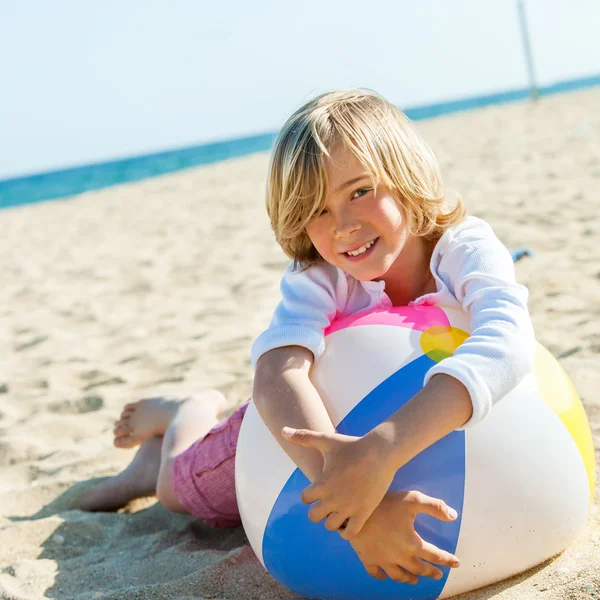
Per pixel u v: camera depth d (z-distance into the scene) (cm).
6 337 473
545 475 146
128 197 1500
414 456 139
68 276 673
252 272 557
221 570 171
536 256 450
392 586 144
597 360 279
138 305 515
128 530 213
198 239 774
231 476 189
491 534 142
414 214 162
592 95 2331
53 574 186
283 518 150
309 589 153
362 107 159
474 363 139
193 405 223
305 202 154
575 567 152
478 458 141
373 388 148
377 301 172
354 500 132
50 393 345
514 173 868
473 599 146
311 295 168
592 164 827
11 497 243
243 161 2108
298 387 150
